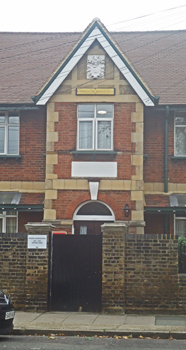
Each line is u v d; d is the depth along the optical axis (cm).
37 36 2322
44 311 1291
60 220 1695
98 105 1738
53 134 1723
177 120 1838
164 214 1788
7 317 980
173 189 1792
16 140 1858
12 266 1330
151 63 2075
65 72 1730
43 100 1720
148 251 1304
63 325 1119
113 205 1691
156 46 2205
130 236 1310
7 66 2086
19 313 1272
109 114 1733
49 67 2069
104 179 1702
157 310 1286
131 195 1692
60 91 1736
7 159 1833
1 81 1958
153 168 1811
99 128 1736
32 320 1174
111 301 1279
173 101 1766
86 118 1733
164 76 1964
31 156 1830
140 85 1705
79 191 1705
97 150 1717
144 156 1753
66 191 1706
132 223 1673
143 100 1698
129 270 1302
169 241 1304
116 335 1062
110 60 1733
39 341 996
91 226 1728
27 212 1816
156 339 1039
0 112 1862
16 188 1814
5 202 1736
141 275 1298
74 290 1310
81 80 1733
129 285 1298
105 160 1709
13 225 1831
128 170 1702
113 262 1289
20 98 1812
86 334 1066
